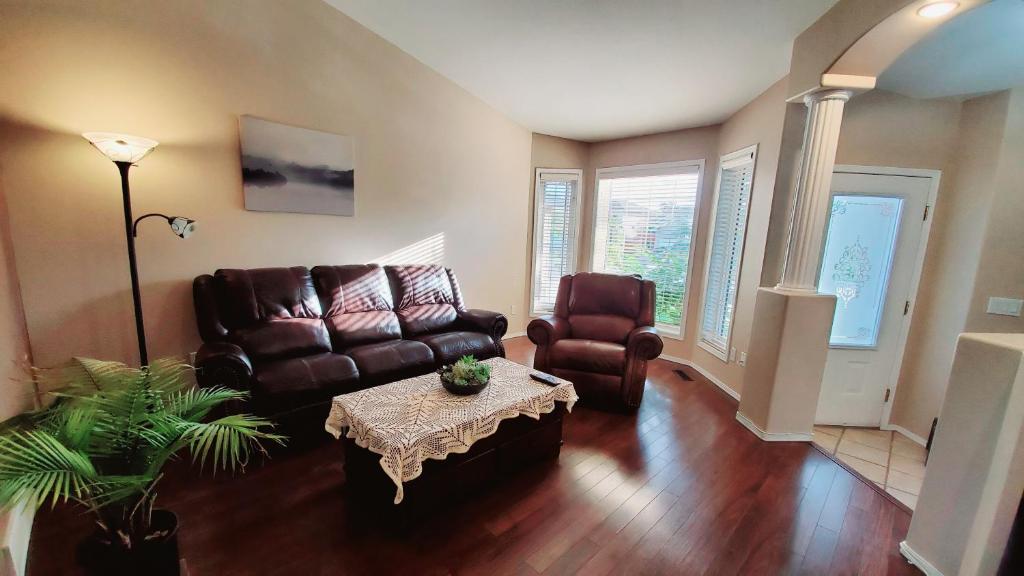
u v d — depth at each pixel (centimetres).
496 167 436
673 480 212
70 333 217
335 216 314
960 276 274
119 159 196
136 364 238
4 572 110
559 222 503
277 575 143
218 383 202
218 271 247
